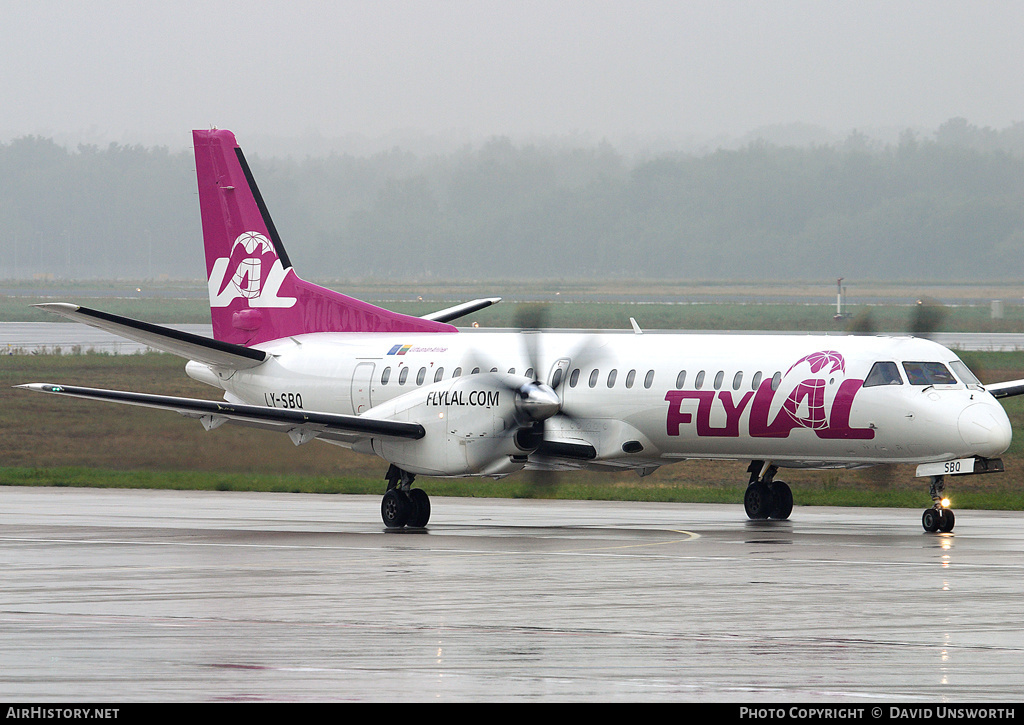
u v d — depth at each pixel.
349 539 77.25
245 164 109.44
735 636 45.41
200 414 87.81
